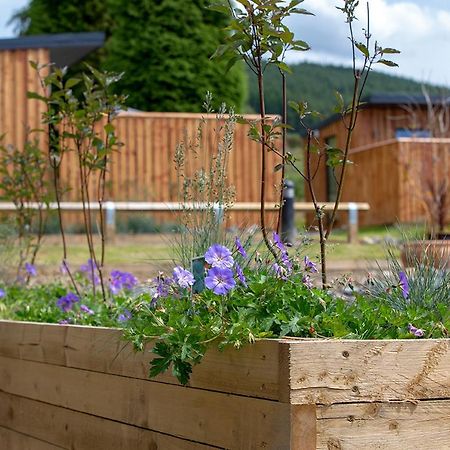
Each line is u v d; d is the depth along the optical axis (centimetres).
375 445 237
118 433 304
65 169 1566
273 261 330
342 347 235
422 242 370
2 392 388
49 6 2858
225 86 2038
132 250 1127
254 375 242
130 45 2058
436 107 2197
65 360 338
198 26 2038
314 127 2492
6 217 844
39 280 785
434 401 246
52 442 347
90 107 502
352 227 1418
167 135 1706
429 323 283
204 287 299
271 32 338
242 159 1667
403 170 1934
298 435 229
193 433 268
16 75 1577
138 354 294
